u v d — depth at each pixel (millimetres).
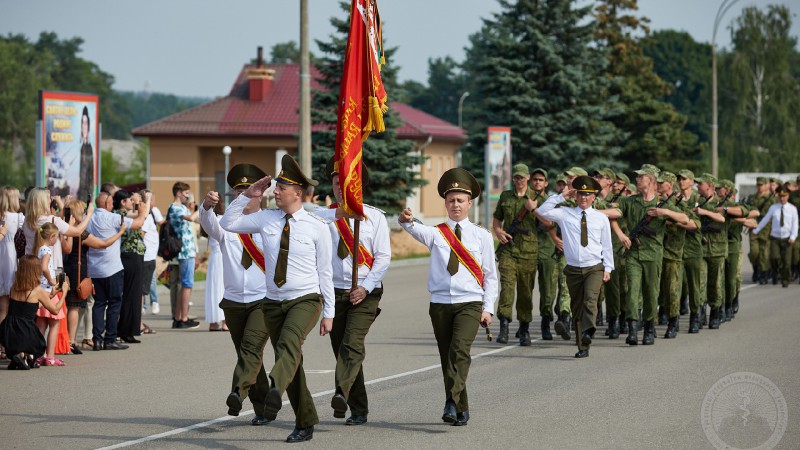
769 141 87750
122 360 14180
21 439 9281
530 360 14172
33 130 99000
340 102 9719
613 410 10508
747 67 88250
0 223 13797
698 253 17172
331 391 11750
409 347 15461
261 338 9672
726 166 88062
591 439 9211
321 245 9211
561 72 49406
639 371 13062
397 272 32344
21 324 13258
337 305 9805
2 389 11883
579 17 50625
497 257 16062
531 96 49594
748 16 90000
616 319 16719
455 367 9742
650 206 16219
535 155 49969
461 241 9961
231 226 9359
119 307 15375
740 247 19203
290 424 10000
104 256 15148
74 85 130875
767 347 15242
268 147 60719
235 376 9383
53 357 13773
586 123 49406
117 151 111438
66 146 22094
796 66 108188
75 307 14844
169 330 17672
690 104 102438
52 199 15656
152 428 9766
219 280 17344
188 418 10258
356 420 9914
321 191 39781
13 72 99562
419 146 60000
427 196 64250
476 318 9914
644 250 15820
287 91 63969
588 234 14352
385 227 9891
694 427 9688
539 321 19375
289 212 9242
